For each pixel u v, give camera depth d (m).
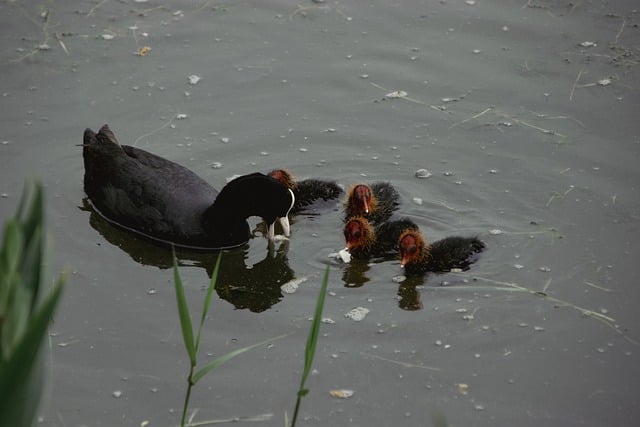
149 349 8.63
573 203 10.86
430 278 9.80
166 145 11.91
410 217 10.83
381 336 8.83
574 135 11.98
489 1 14.79
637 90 12.71
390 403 7.94
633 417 7.75
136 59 13.44
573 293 9.40
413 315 9.15
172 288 9.70
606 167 11.39
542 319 9.03
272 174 11.09
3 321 4.27
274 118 12.48
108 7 14.64
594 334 8.80
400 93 12.88
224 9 14.66
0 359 4.32
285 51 13.69
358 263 10.20
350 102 12.77
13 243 4.23
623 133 11.95
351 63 13.45
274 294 9.63
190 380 7.21
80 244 10.42
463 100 12.73
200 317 9.16
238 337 8.83
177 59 13.48
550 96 12.71
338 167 11.73
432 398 8.00
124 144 11.85
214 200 10.69
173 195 10.58
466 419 7.74
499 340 8.75
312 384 8.15
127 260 10.21
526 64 13.34
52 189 11.24
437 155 11.85
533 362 8.45
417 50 13.69
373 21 14.35
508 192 11.13
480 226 10.60
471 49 13.68
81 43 13.71
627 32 13.89
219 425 7.65
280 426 7.65
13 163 11.53
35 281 4.57
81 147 11.91
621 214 10.59
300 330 8.94
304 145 12.07
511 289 9.51
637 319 8.98
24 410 4.62
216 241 10.52
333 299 9.48
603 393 8.04
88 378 8.22
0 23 14.07
